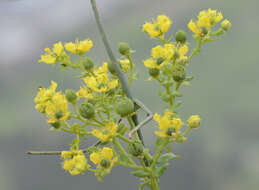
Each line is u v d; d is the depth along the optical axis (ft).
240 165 8.94
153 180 1.49
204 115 9.46
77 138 1.49
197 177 8.81
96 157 1.47
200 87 9.87
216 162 9.02
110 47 1.49
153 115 1.46
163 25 1.54
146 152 1.47
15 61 13.07
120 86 1.53
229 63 10.25
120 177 8.53
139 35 8.05
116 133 1.47
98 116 1.52
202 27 1.54
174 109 1.51
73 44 1.54
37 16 14.03
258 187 8.52
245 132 9.43
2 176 9.40
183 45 1.54
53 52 1.54
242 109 9.72
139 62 5.41
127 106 1.47
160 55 1.50
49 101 1.48
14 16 14.32
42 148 9.25
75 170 1.47
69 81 7.11
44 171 9.16
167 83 1.51
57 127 1.48
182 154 9.12
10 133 9.98
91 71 1.54
